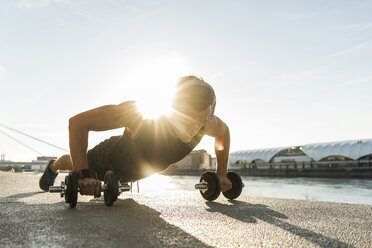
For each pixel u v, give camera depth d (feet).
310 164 271.08
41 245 3.88
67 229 4.84
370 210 7.57
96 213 6.53
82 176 7.09
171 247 3.91
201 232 4.84
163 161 7.07
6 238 4.24
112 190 7.34
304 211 7.35
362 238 4.63
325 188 138.21
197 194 11.46
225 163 9.67
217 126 8.79
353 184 172.55
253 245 4.13
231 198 9.87
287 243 4.27
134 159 7.08
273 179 245.45
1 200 9.02
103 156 7.94
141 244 4.01
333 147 257.55
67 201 7.23
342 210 7.55
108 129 6.91
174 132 6.44
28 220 5.63
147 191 12.80
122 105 6.51
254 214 6.82
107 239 4.22
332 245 4.21
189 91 5.99
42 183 11.46
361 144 243.81
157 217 6.17
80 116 6.73
